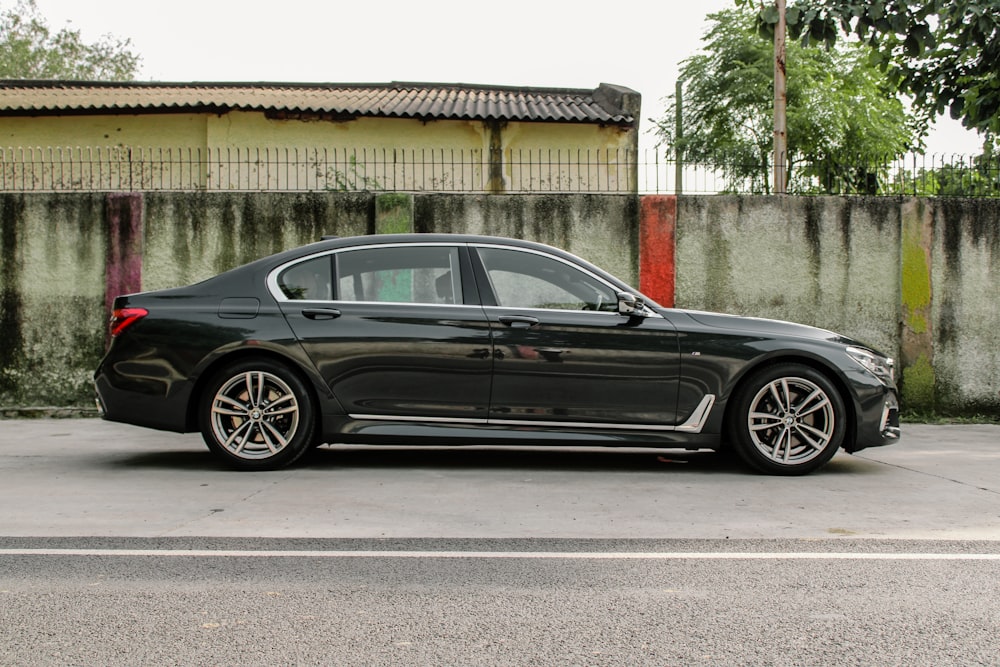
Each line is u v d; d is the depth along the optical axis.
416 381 6.28
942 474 6.49
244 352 6.29
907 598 3.54
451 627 3.19
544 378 6.27
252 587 3.65
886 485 6.01
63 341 9.92
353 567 3.94
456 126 15.88
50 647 2.99
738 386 6.39
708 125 21.09
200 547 4.27
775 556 4.16
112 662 2.87
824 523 4.84
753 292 10.01
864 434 6.42
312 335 6.27
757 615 3.33
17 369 9.91
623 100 16.23
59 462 6.85
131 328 6.38
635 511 5.12
